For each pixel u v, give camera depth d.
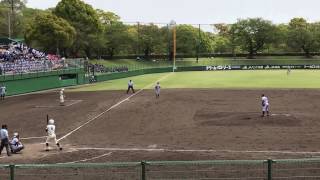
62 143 45.19
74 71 121.62
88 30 169.00
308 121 55.03
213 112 63.78
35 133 51.28
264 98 59.09
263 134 47.47
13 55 113.38
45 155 39.75
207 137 46.53
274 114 60.81
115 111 67.06
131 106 71.94
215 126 52.88
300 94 85.69
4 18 182.75
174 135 48.16
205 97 82.69
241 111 64.19
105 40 184.62
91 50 189.25
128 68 169.88
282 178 28.61
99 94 92.88
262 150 40.00
